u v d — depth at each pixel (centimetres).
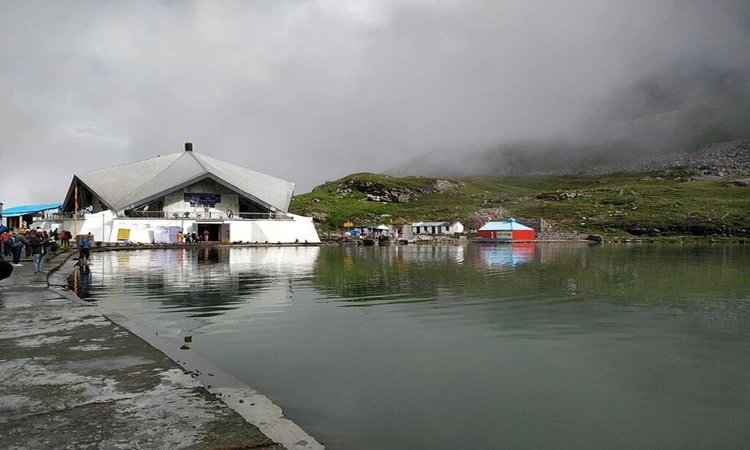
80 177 6606
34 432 410
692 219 8512
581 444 498
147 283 1761
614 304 1324
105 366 605
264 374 706
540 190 19738
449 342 904
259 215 6500
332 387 654
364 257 3462
